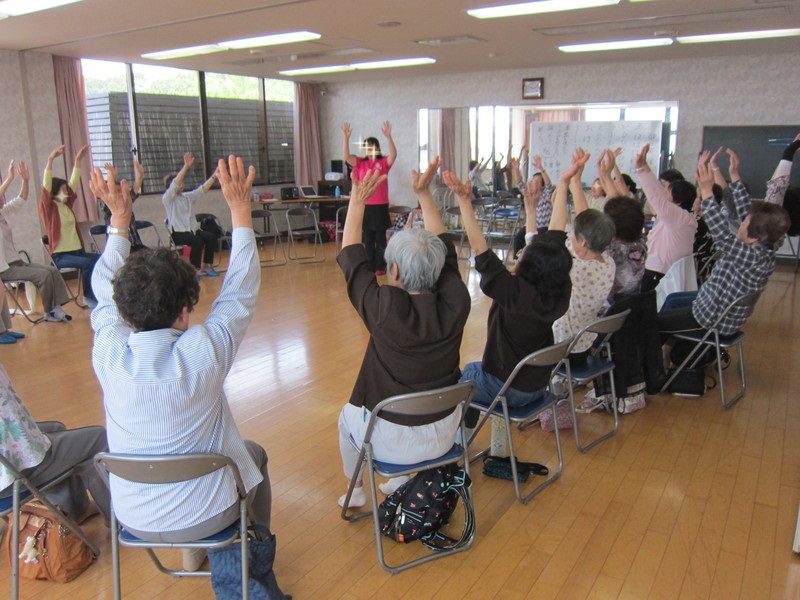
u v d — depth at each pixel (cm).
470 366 273
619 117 840
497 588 210
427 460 215
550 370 262
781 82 740
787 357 437
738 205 378
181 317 161
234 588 181
